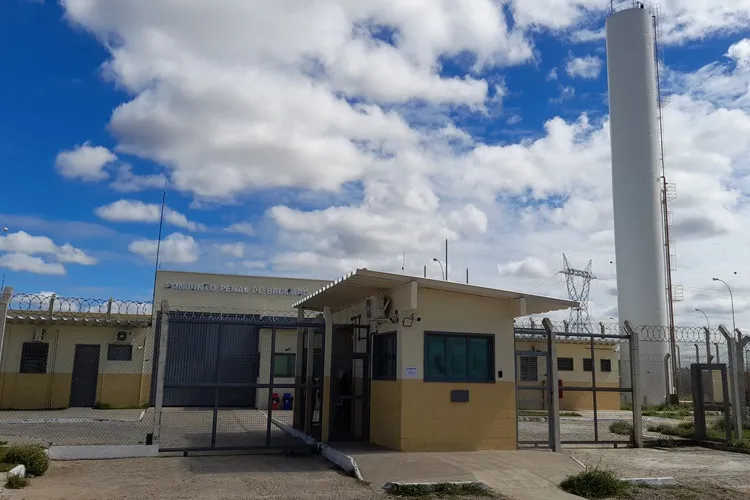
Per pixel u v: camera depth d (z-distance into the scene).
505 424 12.81
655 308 36.41
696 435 14.76
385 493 9.00
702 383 14.95
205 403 25.97
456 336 12.89
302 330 16.75
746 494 9.32
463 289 12.65
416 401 12.23
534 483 9.88
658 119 39.91
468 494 9.12
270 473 10.46
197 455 12.27
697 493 9.37
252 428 17.55
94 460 11.50
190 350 26.31
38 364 24.03
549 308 13.61
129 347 25.33
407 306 12.15
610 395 30.20
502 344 13.16
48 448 11.56
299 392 16.52
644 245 37.06
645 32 38.97
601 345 30.89
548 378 13.38
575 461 11.55
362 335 15.14
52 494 8.16
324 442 13.22
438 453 11.86
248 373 26.67
